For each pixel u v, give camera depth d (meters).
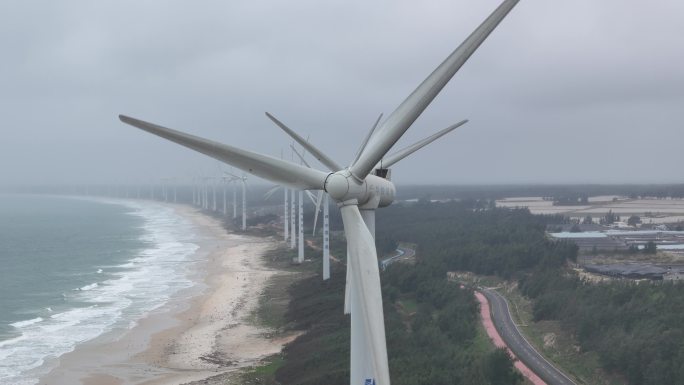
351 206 24.31
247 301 96.00
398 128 23.38
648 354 49.69
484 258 108.50
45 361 68.31
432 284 83.31
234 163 24.70
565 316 67.31
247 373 58.06
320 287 92.56
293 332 74.12
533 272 98.94
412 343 57.09
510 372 48.12
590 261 114.69
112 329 82.19
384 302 77.06
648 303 64.38
